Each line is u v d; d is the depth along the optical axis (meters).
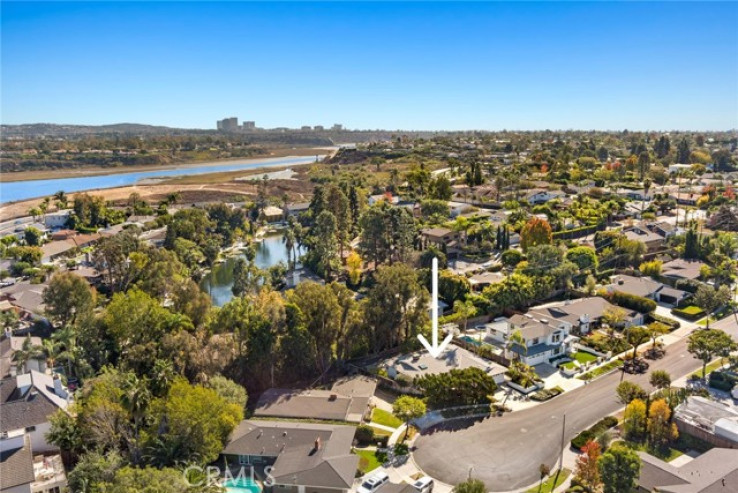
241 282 122.56
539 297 113.94
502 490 57.41
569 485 57.75
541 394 77.19
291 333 83.56
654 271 124.75
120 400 62.12
